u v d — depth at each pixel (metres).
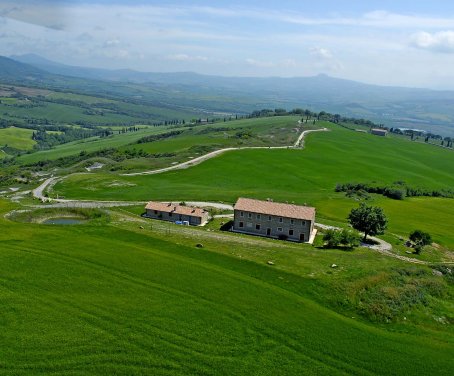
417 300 73.69
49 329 54.31
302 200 149.00
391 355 55.91
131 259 78.81
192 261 80.38
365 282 75.56
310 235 111.25
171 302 63.56
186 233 101.69
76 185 173.62
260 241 102.25
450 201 169.38
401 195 165.38
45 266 72.94
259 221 114.31
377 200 158.88
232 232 113.94
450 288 83.25
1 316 56.34
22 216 113.81
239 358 51.88
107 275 71.00
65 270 71.81
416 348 58.53
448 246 114.00
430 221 136.38
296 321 61.47
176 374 48.00
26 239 86.50
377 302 70.25
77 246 84.25
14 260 74.50
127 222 108.62
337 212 137.25
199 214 121.38
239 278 73.94
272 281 74.38
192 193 156.12
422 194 183.00
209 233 106.25
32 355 49.06
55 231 93.88
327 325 61.44
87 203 138.50
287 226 111.69
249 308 63.72
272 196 153.00
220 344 54.25
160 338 54.38
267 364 51.25
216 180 185.75
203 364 50.12
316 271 79.56
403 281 80.00
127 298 63.75
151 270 74.38
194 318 59.69
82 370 47.28
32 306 59.41
